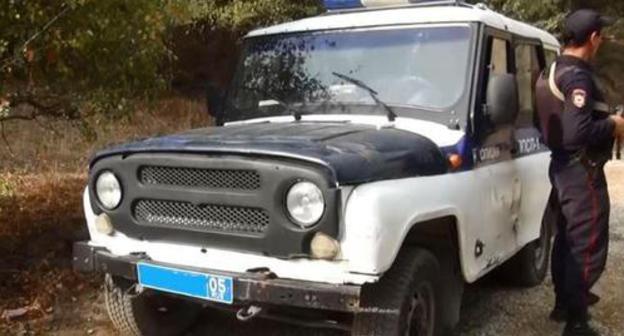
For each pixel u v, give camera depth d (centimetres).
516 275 528
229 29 1148
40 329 424
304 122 400
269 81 454
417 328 341
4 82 477
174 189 328
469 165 379
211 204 319
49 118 611
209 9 1062
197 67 1318
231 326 438
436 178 344
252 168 304
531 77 504
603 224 399
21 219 638
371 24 431
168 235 337
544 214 530
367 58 423
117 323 402
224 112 466
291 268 304
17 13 441
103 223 359
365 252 289
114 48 501
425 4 449
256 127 382
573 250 402
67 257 549
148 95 554
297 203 296
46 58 473
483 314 476
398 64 411
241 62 478
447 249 365
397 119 392
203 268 322
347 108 412
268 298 301
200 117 1223
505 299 511
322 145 311
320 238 293
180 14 544
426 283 341
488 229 400
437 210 330
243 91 464
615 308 492
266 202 301
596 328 450
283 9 1045
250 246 311
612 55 1925
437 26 411
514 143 455
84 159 952
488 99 389
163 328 411
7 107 496
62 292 482
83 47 478
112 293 392
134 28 492
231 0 1081
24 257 545
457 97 388
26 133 983
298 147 304
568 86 383
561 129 393
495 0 1559
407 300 324
